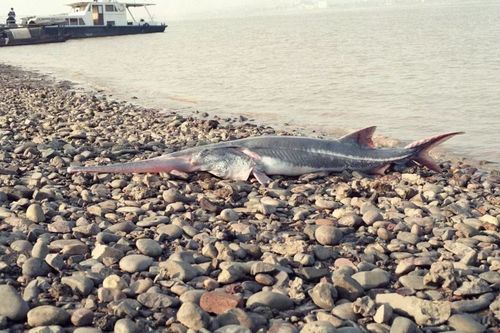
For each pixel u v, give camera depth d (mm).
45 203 8547
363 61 39844
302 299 5738
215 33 102500
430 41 55125
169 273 6133
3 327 5059
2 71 42781
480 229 8172
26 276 6020
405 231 7895
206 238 7344
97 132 15742
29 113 19594
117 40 82750
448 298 5855
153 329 5113
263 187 10258
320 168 11250
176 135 15805
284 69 36969
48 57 57000
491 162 13859
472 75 30344
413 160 11930
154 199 9125
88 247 6871
